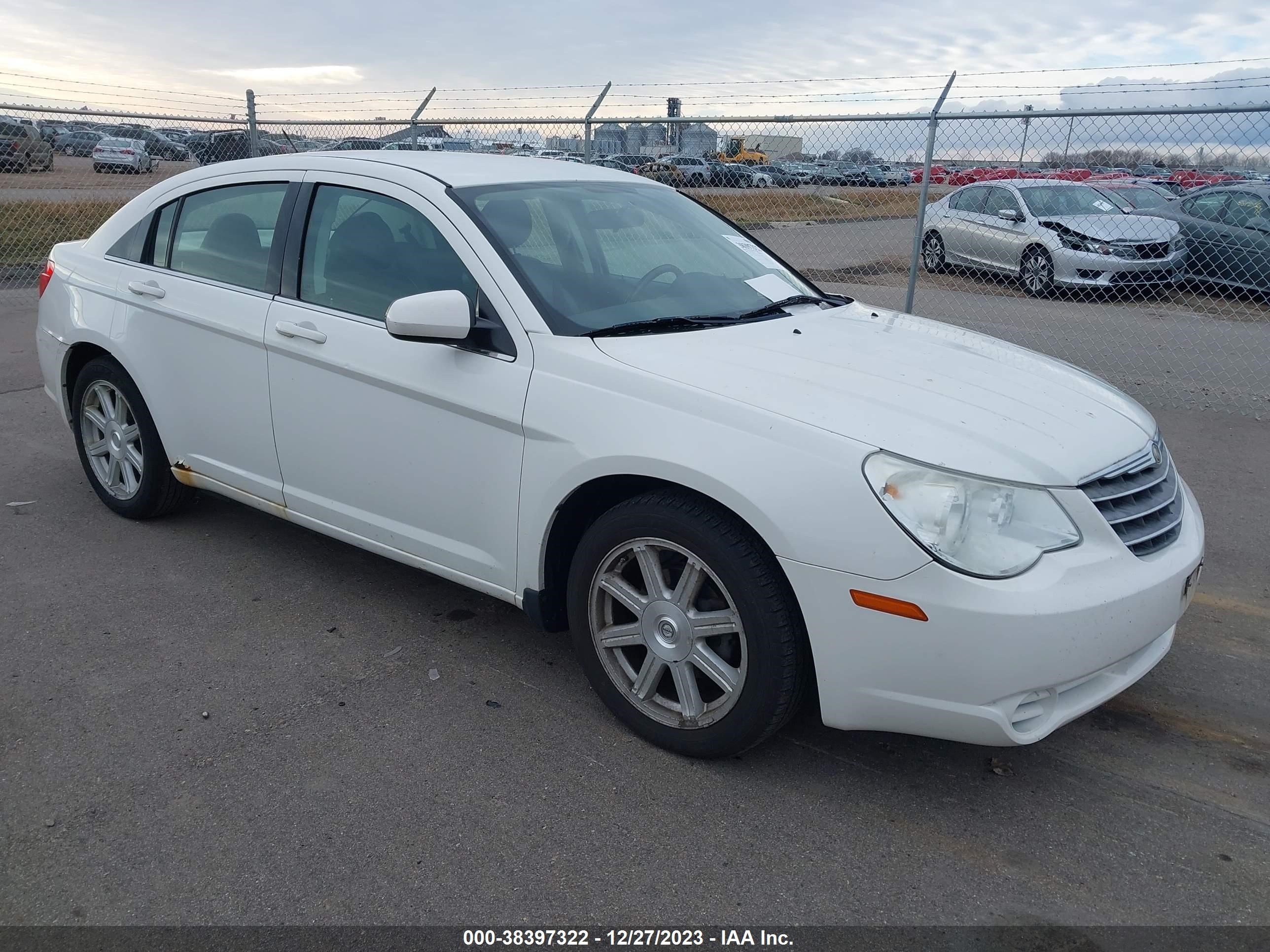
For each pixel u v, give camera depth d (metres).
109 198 11.50
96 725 3.12
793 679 2.75
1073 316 10.38
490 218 3.43
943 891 2.50
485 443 3.19
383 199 3.61
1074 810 2.83
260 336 3.76
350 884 2.47
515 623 3.89
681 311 3.46
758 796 2.86
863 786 2.92
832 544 2.55
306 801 2.78
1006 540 2.54
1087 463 2.74
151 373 4.25
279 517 4.10
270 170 4.00
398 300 3.10
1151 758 3.10
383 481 3.53
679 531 2.81
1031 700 2.57
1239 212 10.57
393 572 4.32
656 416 2.84
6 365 7.77
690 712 2.95
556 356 3.07
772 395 2.79
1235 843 2.71
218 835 2.63
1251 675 3.60
